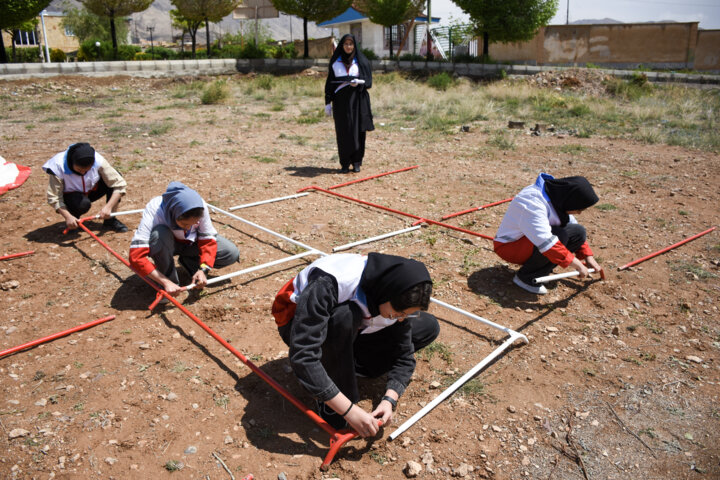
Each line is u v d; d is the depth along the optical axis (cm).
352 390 293
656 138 1069
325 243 559
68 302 444
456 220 635
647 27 2850
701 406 330
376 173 836
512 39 2381
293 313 300
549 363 372
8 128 1099
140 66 1989
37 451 288
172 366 362
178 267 505
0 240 559
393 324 297
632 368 367
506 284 481
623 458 293
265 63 2278
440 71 2283
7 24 1822
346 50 786
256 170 830
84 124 1163
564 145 1031
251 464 284
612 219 642
